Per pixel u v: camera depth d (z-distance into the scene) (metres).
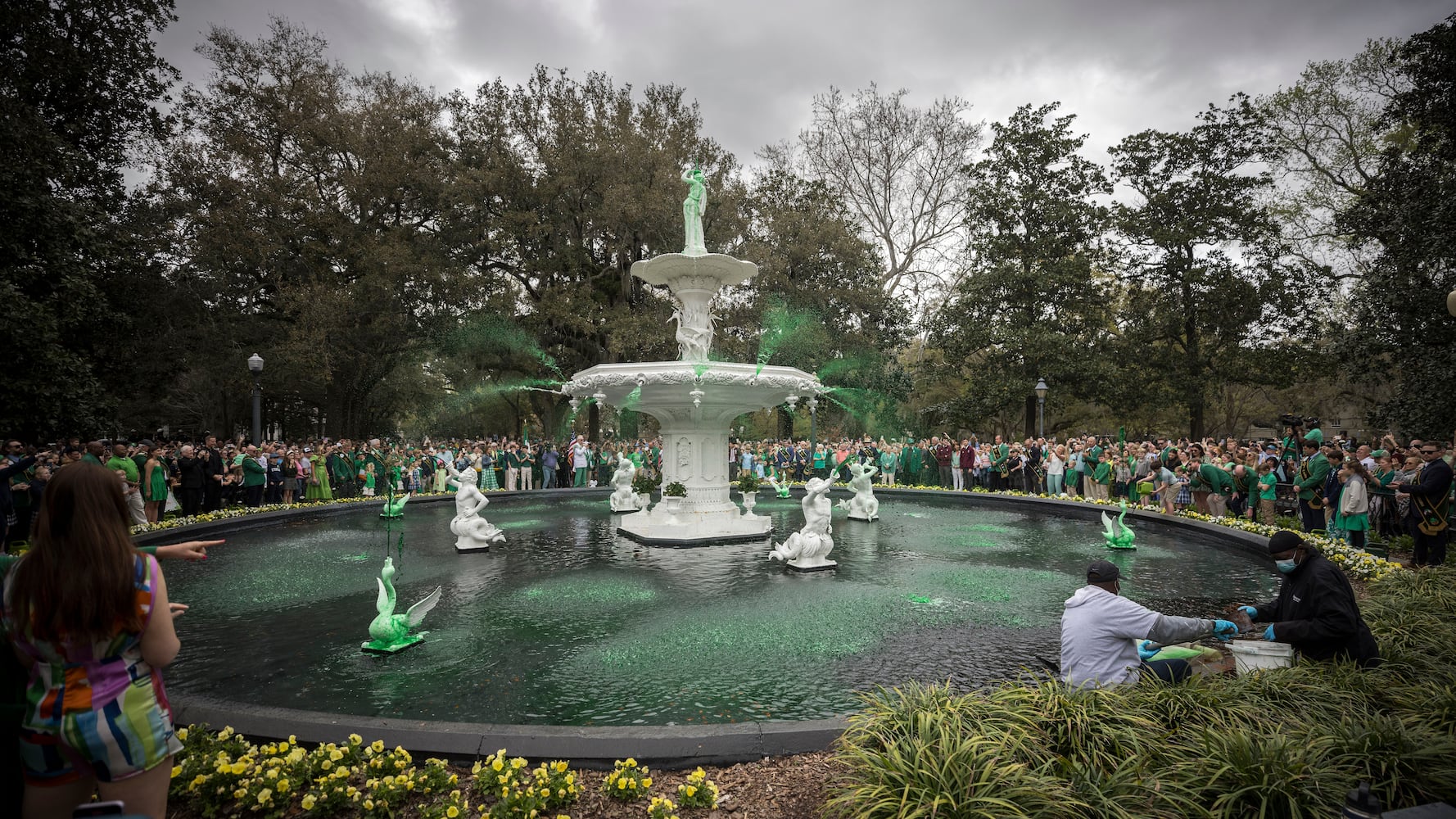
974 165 29.20
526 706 4.52
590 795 3.29
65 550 2.11
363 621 6.53
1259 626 6.40
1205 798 2.91
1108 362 25.78
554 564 9.08
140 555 2.25
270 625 6.41
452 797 3.13
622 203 24.11
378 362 26.34
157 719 2.27
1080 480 18.31
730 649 5.65
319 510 13.92
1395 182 17.73
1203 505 13.81
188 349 22.80
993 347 28.41
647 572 8.62
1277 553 4.81
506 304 24.81
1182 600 7.42
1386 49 22.42
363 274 24.78
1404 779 2.97
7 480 8.88
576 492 17.88
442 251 26.34
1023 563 9.21
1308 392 34.81
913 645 5.77
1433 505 8.26
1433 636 4.93
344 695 4.72
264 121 25.41
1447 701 3.69
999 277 27.16
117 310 19.88
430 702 4.60
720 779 3.46
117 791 2.21
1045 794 2.76
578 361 29.27
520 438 41.81
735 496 19.12
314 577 8.41
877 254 31.48
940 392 40.72
